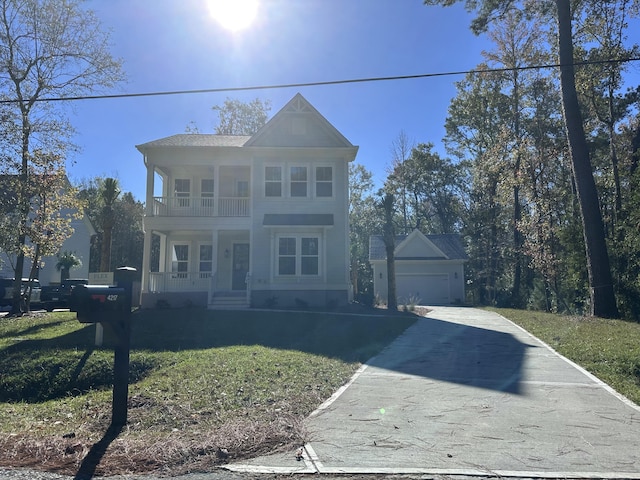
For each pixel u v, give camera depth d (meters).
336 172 23.42
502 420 6.41
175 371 9.53
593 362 10.00
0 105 19.61
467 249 43.72
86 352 11.88
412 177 51.06
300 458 5.00
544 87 31.17
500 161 31.14
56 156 20.97
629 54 22.88
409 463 4.89
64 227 23.05
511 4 18.28
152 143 23.27
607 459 5.06
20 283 21.88
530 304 28.59
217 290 24.33
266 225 22.30
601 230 17.73
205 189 25.31
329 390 7.96
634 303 19.16
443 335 14.22
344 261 22.92
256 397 7.48
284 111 23.28
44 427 6.36
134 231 51.28
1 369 10.80
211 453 5.07
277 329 15.14
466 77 38.88
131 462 4.88
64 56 21.16
